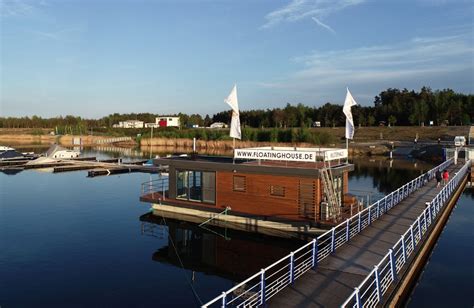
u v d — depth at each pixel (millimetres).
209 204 28219
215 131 121000
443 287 18062
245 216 26312
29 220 30812
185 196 29656
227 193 27312
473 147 69000
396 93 163000
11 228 28469
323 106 155625
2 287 18328
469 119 119750
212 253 23172
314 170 23531
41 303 16734
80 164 66062
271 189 25406
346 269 15914
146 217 31625
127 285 18719
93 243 25141
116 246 24578
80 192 43219
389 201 27594
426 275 19547
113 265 21359
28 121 190750
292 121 147375
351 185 48062
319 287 14172
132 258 22484
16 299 17094
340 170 25609
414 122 128625
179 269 20844
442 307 16031
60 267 20969
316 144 97500
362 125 142625
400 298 15062
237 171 26625
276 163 27734
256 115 161875
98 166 64062
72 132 152875
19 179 53000
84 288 18297
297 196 24438
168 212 30391
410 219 24062
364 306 12195
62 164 66375
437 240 25469
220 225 27766
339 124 146000
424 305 16156
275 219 25125
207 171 28234
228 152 99188
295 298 13273
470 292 17516
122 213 33344
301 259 21547
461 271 20078
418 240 19766
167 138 121375
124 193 42594
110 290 18125
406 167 66812
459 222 30328
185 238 26188
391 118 132125
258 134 108000
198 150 105562
